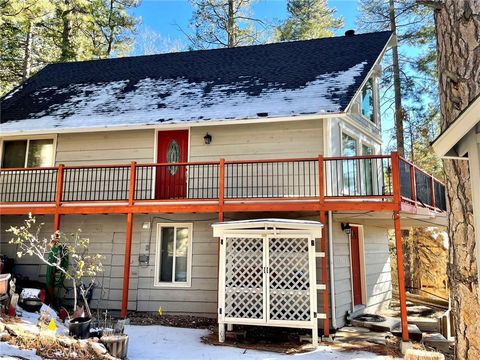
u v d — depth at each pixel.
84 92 12.51
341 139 10.05
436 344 7.57
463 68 3.30
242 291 7.37
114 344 5.55
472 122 2.53
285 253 7.50
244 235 7.53
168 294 9.62
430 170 17.58
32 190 10.81
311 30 22.03
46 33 18.84
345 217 9.26
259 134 9.88
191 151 10.22
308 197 8.05
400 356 6.47
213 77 12.05
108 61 14.74
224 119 9.23
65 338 5.43
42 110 11.62
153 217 10.03
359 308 10.01
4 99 13.01
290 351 6.60
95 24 19.33
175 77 12.53
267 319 7.14
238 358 6.06
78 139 10.91
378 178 11.89
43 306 7.65
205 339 7.30
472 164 2.66
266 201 8.28
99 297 9.84
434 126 16.94
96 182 10.18
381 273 12.16
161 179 10.38
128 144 10.62
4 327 5.11
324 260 7.61
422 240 17.88
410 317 10.04
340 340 7.46
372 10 17.12
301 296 7.21
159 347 6.54
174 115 9.96
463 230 3.22
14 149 11.31
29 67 18.30
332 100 9.20
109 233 10.17
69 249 8.63
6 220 10.80
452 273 3.33
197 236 9.77
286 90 10.27
